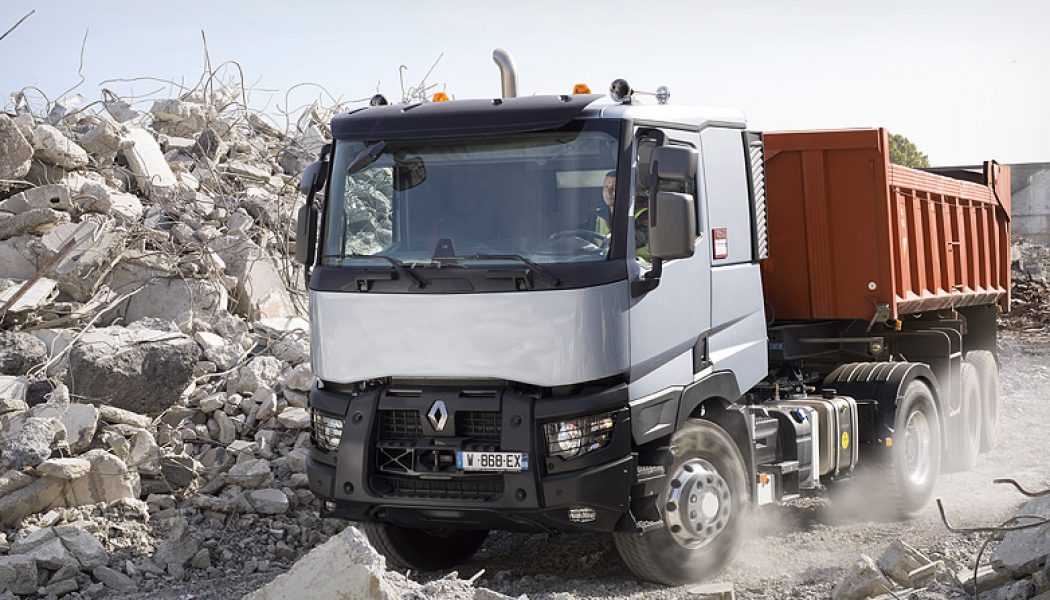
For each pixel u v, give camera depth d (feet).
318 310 24.67
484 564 29.07
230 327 37.73
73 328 34.86
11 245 36.32
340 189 24.97
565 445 23.00
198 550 28.25
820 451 30.91
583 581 26.25
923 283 36.42
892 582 23.54
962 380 39.14
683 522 25.02
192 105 50.06
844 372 34.06
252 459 31.96
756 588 24.98
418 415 23.73
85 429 30.07
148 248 39.63
